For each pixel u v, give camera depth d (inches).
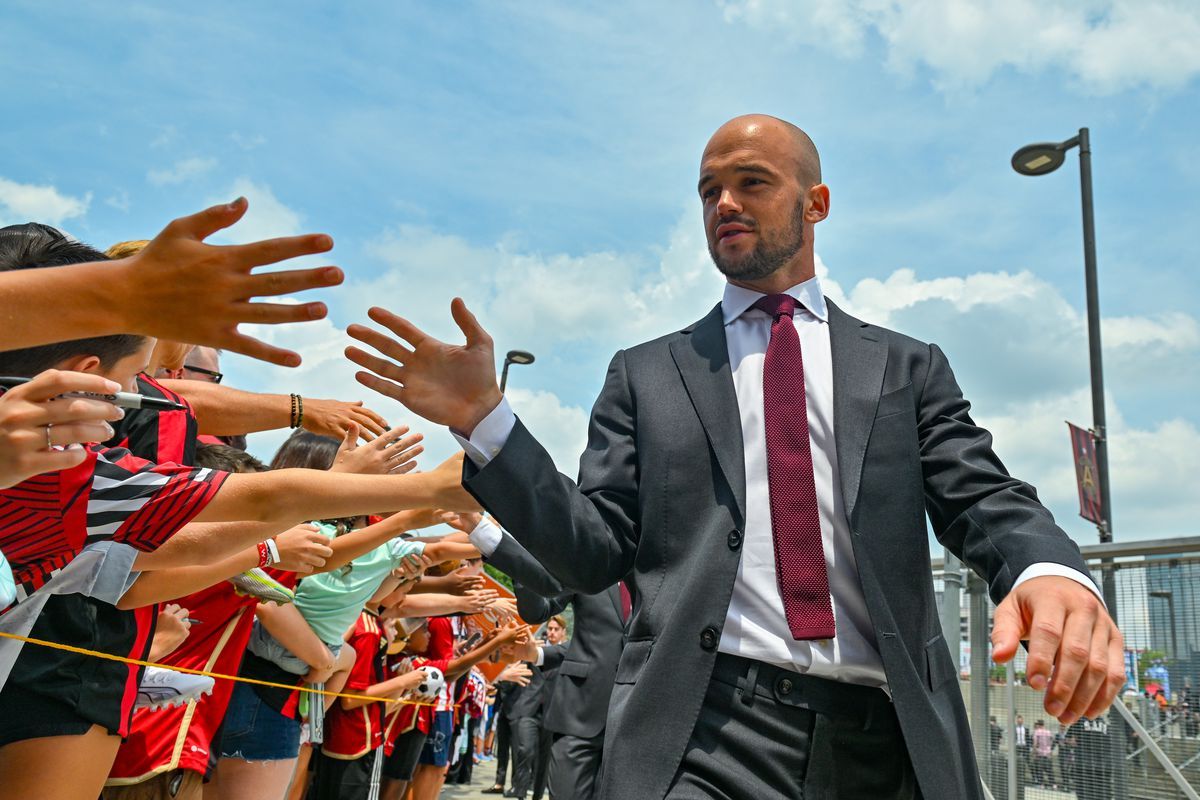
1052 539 75.9
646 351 99.7
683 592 86.4
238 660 149.3
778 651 84.3
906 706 81.5
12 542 88.1
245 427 140.6
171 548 103.7
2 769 98.3
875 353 94.6
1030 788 210.8
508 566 165.9
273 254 57.8
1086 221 458.0
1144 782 187.9
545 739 395.5
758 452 91.7
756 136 99.9
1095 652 63.2
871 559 85.8
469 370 79.1
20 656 99.0
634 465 94.6
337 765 218.1
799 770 82.7
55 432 64.7
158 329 59.2
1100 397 444.1
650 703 83.7
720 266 99.1
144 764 128.0
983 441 89.7
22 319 56.6
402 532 148.3
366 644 220.5
